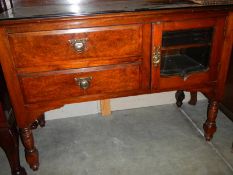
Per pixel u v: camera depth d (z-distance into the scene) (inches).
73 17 35.2
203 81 46.5
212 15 40.8
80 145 56.4
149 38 39.9
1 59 36.1
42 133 60.7
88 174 48.6
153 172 48.6
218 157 51.8
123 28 38.0
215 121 57.9
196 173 48.1
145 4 45.6
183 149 54.3
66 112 66.2
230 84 53.2
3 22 33.5
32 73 38.2
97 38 37.8
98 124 63.5
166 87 45.0
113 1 51.8
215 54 44.5
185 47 43.3
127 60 40.7
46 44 36.6
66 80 39.8
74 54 38.1
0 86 40.8
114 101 68.2
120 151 54.3
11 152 43.1
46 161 52.1
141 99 69.7
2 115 39.2
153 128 61.5
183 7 38.5
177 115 66.5
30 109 40.8
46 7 46.8
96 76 40.6
